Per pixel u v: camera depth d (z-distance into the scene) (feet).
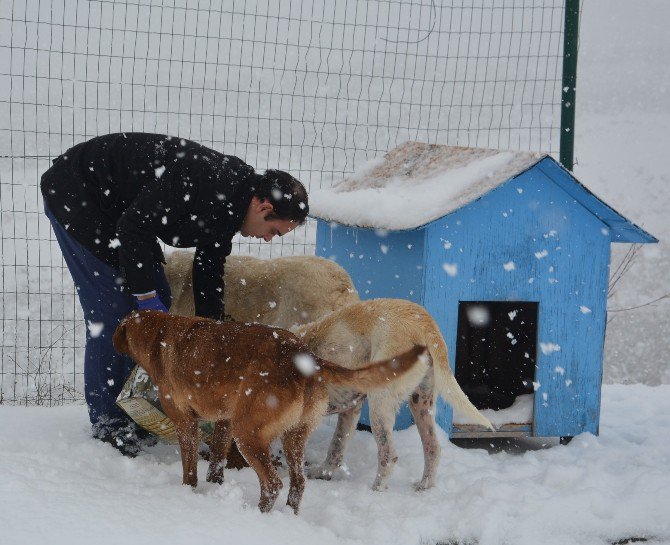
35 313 24.54
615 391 20.20
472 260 15.11
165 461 13.74
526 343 16.78
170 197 12.94
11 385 20.57
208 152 13.55
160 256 13.71
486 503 11.75
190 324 11.96
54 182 13.70
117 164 13.43
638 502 12.07
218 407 11.37
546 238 15.55
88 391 14.24
